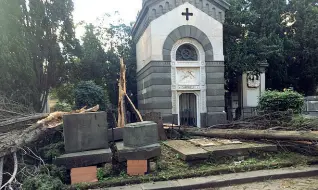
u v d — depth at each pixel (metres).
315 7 23.50
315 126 9.24
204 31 15.36
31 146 7.76
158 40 14.70
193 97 15.73
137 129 6.91
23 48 12.80
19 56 12.65
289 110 10.48
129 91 20.72
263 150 8.09
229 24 18.14
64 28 15.53
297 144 8.25
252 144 8.52
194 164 7.35
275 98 11.33
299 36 22.00
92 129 7.07
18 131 8.23
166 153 8.06
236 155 7.81
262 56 17.27
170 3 14.89
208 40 15.40
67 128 6.88
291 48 21.47
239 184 6.52
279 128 9.86
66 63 16.06
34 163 7.36
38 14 14.19
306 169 7.09
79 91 14.21
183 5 15.05
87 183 6.32
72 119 6.93
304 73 23.23
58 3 14.87
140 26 17.62
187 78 15.34
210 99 15.38
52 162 6.87
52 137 8.42
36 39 14.18
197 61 15.45
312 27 21.30
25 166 6.50
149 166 6.93
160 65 14.69
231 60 17.14
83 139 6.97
